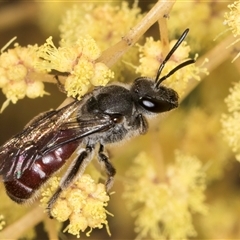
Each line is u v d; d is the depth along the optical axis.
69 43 0.08
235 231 0.09
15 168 0.08
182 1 0.08
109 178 0.08
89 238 0.10
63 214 0.08
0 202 0.08
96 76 0.08
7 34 0.10
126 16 0.08
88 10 0.09
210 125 0.09
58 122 0.08
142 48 0.08
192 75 0.08
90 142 0.08
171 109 0.08
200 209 0.09
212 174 0.09
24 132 0.08
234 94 0.08
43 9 0.09
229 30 0.08
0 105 0.10
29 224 0.08
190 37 0.09
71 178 0.08
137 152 0.09
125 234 0.10
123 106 0.08
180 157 0.09
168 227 0.09
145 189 0.09
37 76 0.08
